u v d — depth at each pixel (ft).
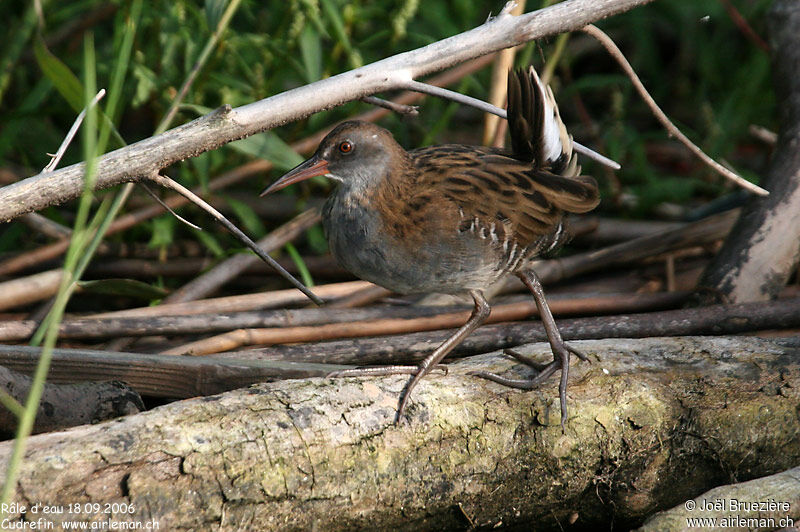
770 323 25.71
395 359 25.14
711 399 22.03
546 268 29.86
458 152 23.70
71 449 18.08
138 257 30.86
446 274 22.50
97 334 24.63
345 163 22.43
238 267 29.30
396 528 20.71
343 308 27.07
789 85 29.73
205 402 19.77
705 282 27.27
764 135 37.22
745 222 27.84
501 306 27.04
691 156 38.52
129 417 19.16
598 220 32.45
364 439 20.12
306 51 28.76
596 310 27.71
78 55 34.88
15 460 14.99
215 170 31.89
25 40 30.86
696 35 41.39
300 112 21.24
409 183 22.47
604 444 21.59
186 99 29.68
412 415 20.65
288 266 31.04
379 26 37.35
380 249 22.45
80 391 20.85
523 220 22.47
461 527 21.44
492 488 21.17
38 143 32.32
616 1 21.88
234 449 18.94
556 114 22.82
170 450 18.53
